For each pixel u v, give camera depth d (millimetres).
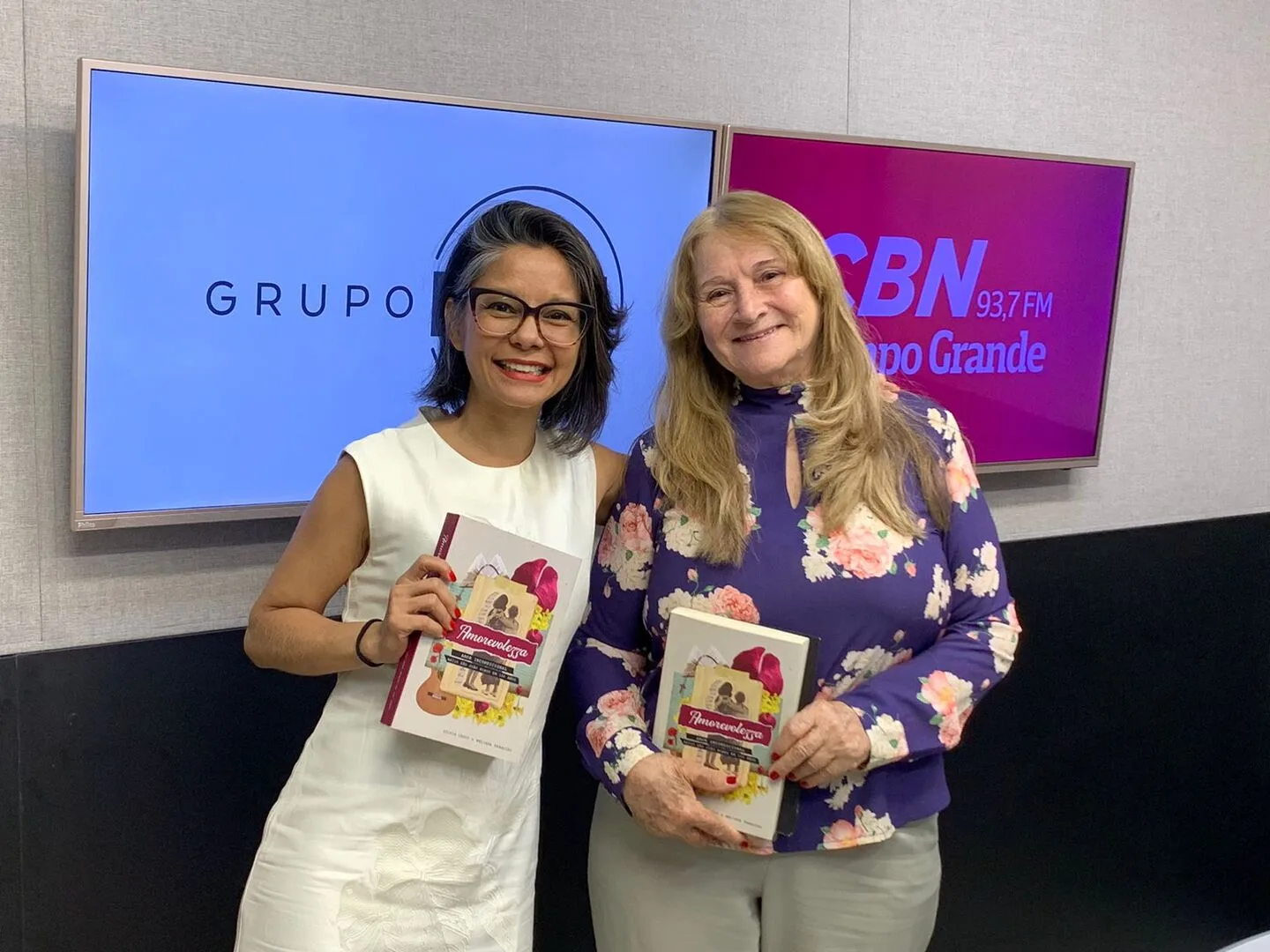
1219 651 2945
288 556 1438
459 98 1920
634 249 2115
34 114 1717
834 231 2301
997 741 2625
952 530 1568
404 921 1401
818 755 1420
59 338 1767
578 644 1638
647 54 2178
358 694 1426
